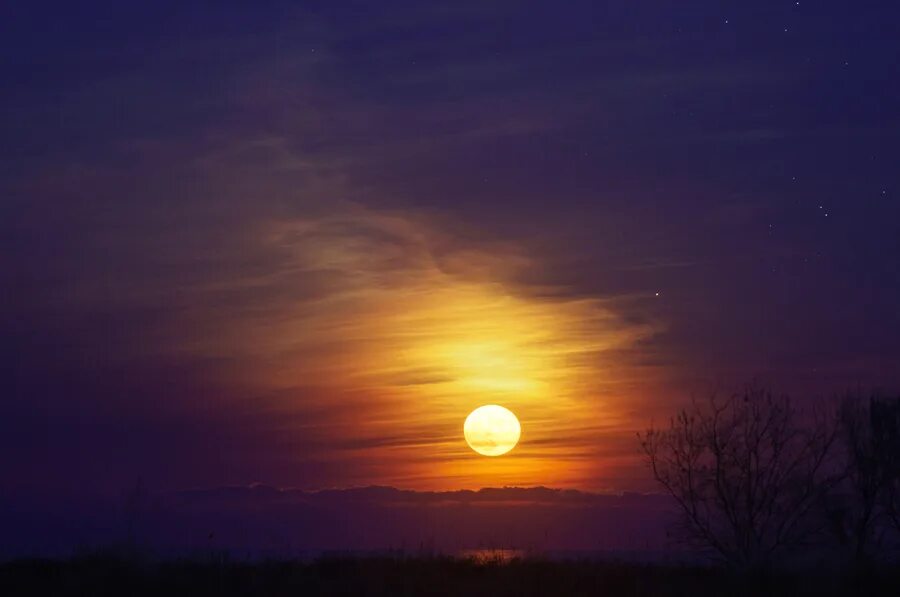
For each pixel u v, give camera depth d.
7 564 20.02
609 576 19.16
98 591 16.61
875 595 18.47
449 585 17.69
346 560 21.23
